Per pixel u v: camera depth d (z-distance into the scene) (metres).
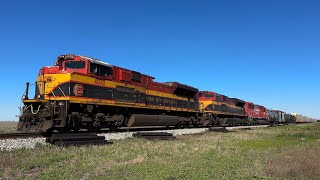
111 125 22.55
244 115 55.81
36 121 17.56
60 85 18.27
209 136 25.73
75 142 15.41
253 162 13.08
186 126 35.62
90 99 19.81
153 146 17.02
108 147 15.55
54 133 16.89
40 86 18.59
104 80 21.36
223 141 21.80
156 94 28.62
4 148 13.34
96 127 20.80
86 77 19.62
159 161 12.63
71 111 18.83
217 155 14.74
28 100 17.67
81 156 13.07
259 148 18.42
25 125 17.72
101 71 21.20
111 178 9.62
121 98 23.08
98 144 16.38
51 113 17.17
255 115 62.12
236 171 11.10
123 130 23.36
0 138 15.14
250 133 31.97
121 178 9.63
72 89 18.39
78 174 10.14
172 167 11.30
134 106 24.70
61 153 13.27
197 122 38.06
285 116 84.50
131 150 15.27
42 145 14.66
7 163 11.16
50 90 18.25
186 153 15.16
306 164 12.10
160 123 28.44
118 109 23.17
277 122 76.75
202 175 10.15
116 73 22.88
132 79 24.80
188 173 10.38
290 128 46.91
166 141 20.02
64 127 18.41
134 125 24.64
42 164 11.30
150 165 11.71
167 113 31.09
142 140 19.44
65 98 17.97
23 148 13.80
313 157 13.98
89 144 15.85
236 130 36.81
